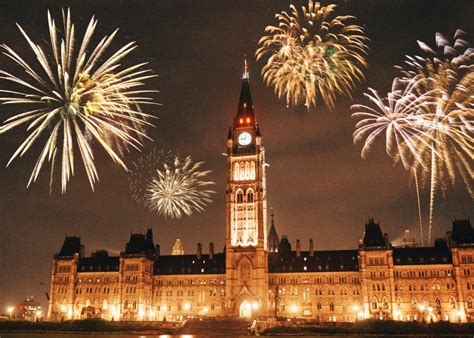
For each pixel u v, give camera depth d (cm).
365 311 15912
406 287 16075
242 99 19150
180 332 13550
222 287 18200
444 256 16225
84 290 18788
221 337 12112
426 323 11950
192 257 19312
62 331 13588
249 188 17800
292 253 18225
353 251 17750
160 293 18738
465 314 15225
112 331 13550
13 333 13150
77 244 19662
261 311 16475
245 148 18275
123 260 18412
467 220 16275
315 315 16812
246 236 17338
